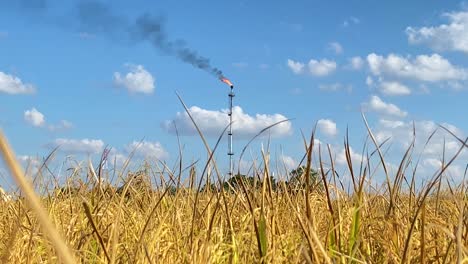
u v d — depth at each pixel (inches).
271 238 164.7
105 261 168.9
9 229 207.6
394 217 164.2
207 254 158.4
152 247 163.8
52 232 32.8
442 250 159.0
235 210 221.0
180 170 215.8
